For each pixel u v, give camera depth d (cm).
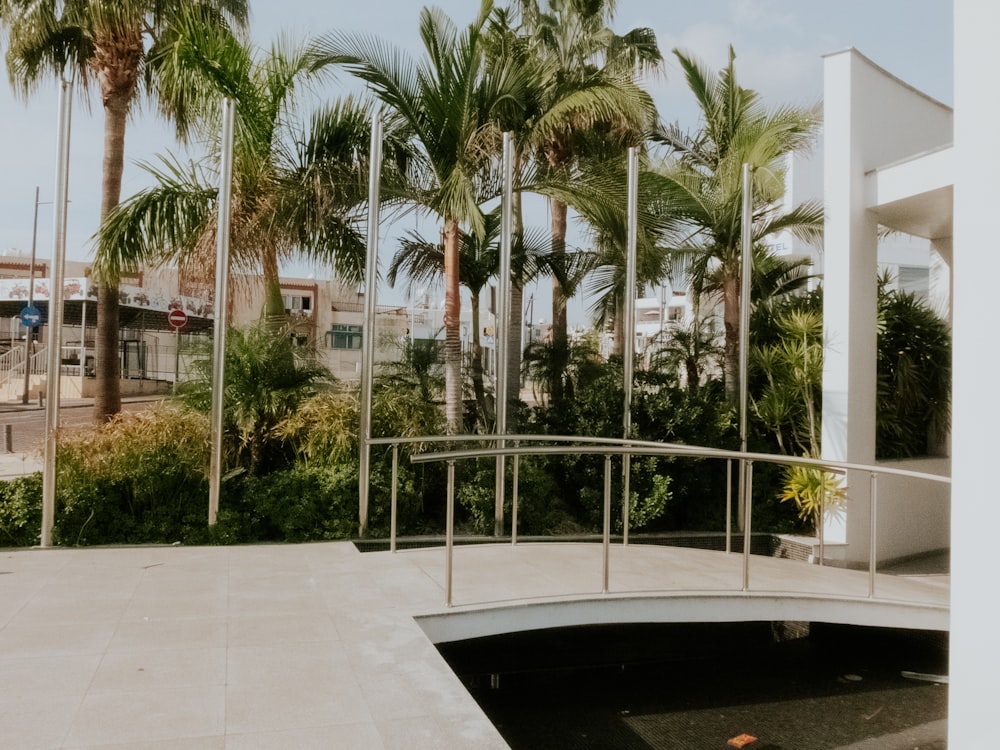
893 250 1675
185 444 642
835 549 765
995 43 201
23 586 475
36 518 616
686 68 1207
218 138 756
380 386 769
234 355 710
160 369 2705
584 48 1498
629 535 756
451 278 797
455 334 797
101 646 374
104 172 998
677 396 848
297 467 687
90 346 2709
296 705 314
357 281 909
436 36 758
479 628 446
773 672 554
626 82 926
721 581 536
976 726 204
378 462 693
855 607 517
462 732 293
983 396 203
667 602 486
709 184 1073
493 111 806
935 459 912
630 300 754
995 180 201
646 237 886
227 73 720
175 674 342
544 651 537
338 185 759
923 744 437
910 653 585
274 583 493
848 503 780
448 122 763
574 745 433
